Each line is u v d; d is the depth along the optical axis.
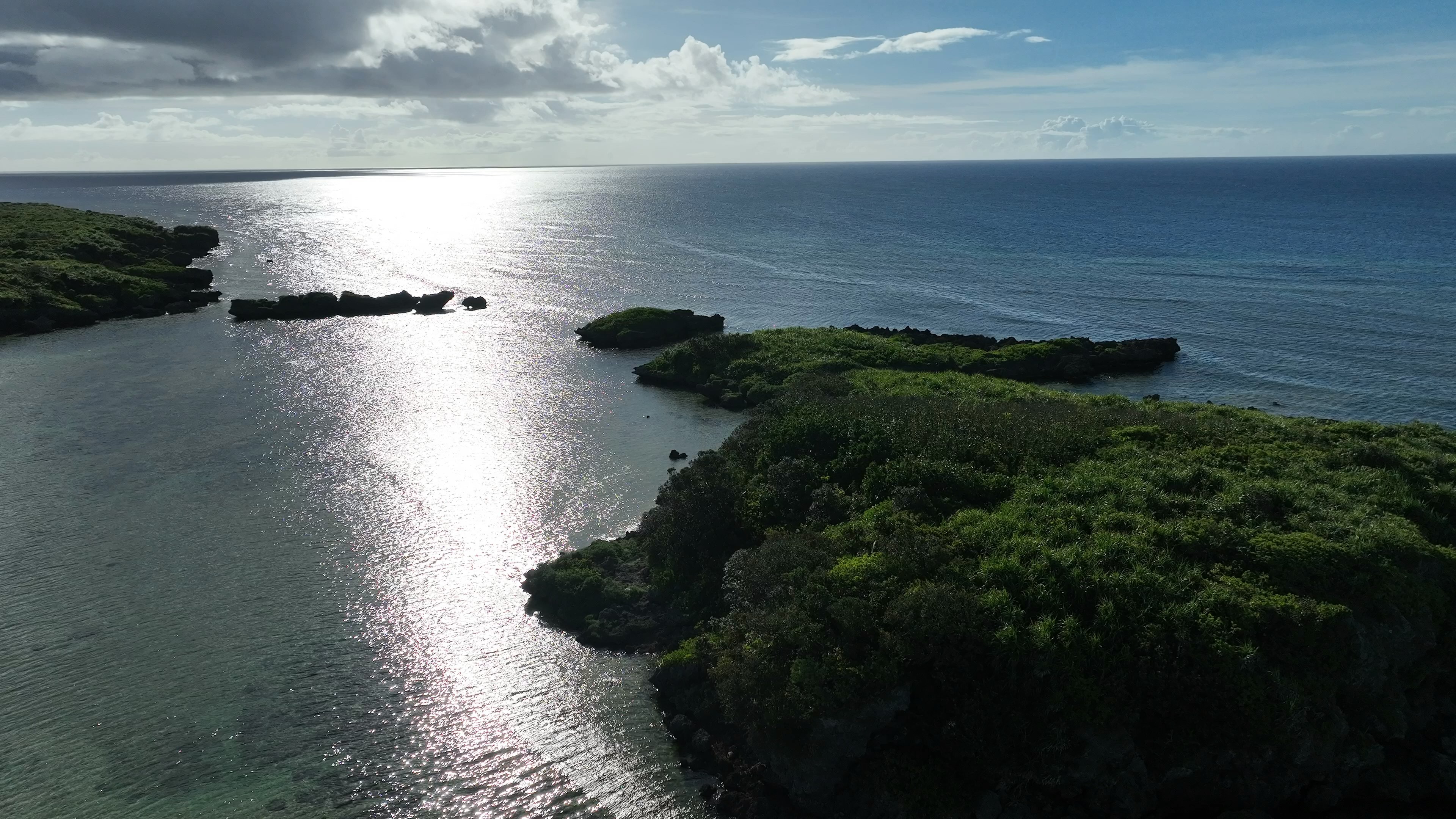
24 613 42.75
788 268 165.88
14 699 36.53
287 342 103.38
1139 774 30.47
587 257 182.75
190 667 38.88
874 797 30.42
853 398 66.19
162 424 71.19
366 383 85.50
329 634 41.69
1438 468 46.38
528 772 33.06
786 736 31.19
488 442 68.69
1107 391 87.56
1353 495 42.06
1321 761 30.92
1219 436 51.56
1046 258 175.00
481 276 157.00
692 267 167.62
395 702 36.91
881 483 45.06
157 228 185.88
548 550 50.53
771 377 84.88
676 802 31.70
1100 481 43.22
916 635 31.73
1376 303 124.81
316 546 50.25
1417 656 34.03
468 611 43.94
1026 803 30.14
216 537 51.09
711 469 51.06
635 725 35.69
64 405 76.38
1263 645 32.06
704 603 42.53
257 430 70.19
